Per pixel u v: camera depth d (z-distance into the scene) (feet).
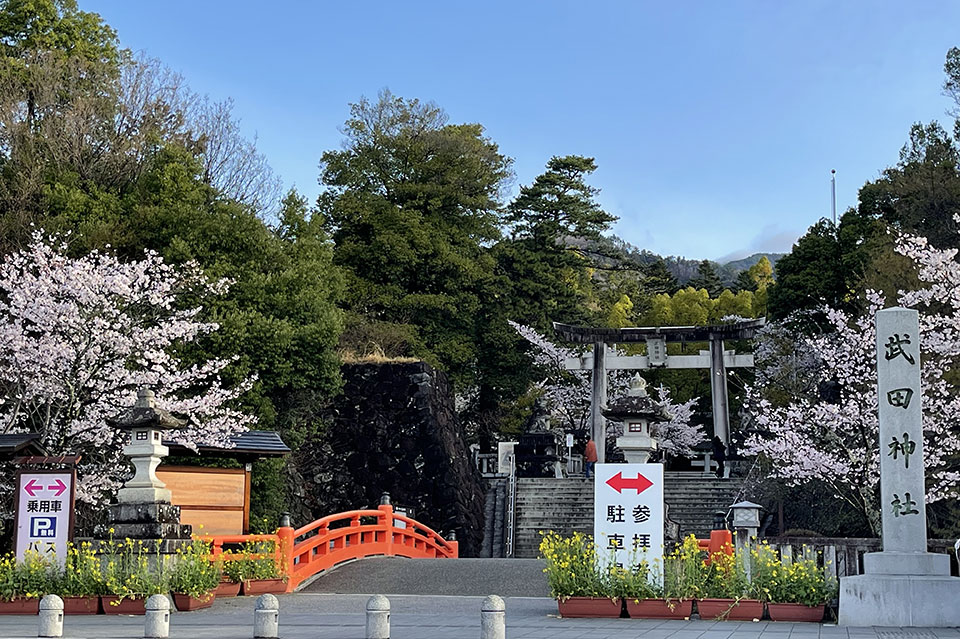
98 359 71.31
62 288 71.36
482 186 151.33
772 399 110.11
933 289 75.61
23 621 44.55
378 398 113.39
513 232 161.17
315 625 43.57
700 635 37.63
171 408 71.51
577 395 144.15
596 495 45.80
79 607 48.16
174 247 90.27
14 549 49.08
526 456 127.03
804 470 76.84
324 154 151.33
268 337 90.07
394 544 79.15
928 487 73.92
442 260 139.95
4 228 94.27
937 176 103.65
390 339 127.13
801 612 43.42
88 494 69.00
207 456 69.26
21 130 102.53
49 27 117.39
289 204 109.19
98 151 108.06
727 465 118.83
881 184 116.98
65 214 94.12
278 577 59.36
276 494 92.89
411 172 149.69
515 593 58.85
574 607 45.03
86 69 113.09
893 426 44.42
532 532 110.01
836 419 74.95
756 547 45.27
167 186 96.32
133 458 52.39
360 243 140.67
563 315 153.48
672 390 157.07
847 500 78.64
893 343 45.06
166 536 50.90
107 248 80.28
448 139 148.46
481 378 145.79
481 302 147.02
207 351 87.71
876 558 43.09
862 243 113.91
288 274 94.27
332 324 95.86
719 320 174.40
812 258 119.85
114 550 49.96
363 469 110.83
